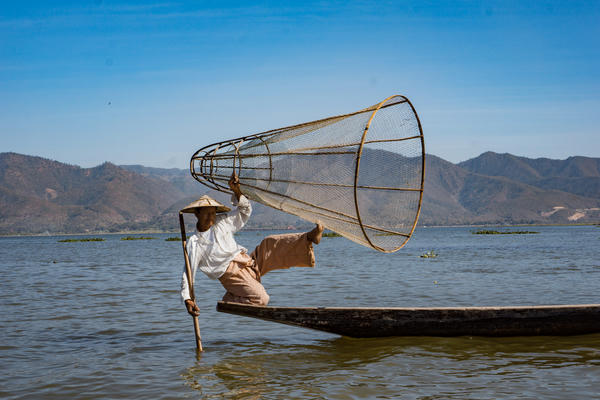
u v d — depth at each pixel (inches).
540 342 257.3
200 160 253.3
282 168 232.7
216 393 197.9
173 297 467.5
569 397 185.3
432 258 1002.1
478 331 263.3
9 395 199.6
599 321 261.3
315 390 198.5
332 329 260.8
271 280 596.1
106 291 521.3
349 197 215.6
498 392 192.1
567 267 724.0
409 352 247.6
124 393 200.1
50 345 283.3
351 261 936.3
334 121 224.2
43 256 1414.9
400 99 219.5
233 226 252.1
